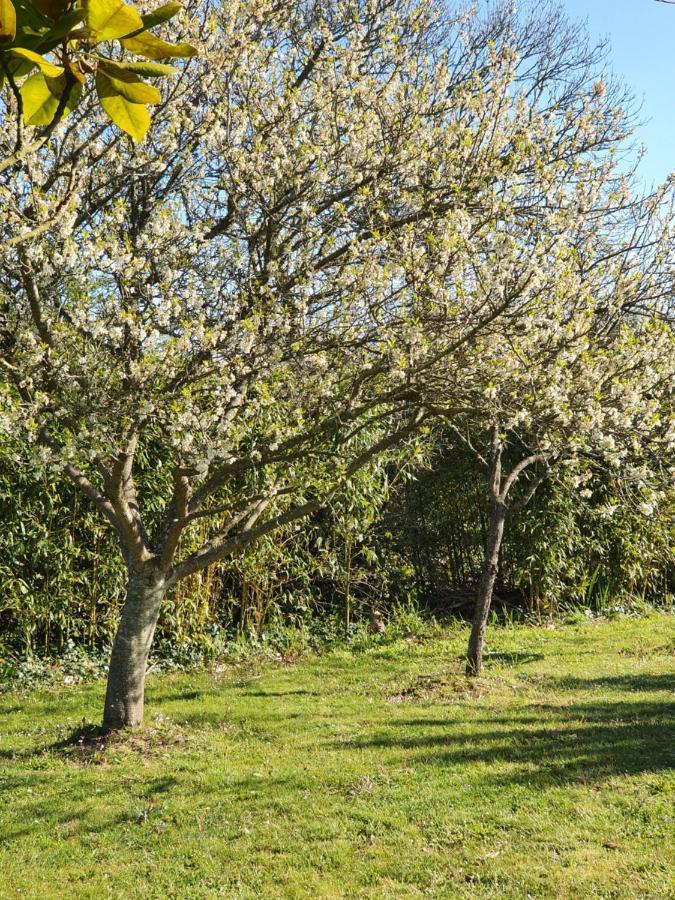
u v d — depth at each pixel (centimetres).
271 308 532
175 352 498
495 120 613
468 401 581
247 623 970
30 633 822
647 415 540
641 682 705
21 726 641
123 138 528
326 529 1020
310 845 403
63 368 479
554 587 1066
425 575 1193
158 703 701
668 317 654
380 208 548
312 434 554
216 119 553
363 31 627
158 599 609
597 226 656
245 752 555
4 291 530
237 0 548
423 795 456
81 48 86
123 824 441
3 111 434
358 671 821
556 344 547
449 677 747
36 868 390
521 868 366
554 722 588
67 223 439
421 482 1160
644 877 349
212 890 363
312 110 600
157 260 525
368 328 556
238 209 562
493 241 523
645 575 1130
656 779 457
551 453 593
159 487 855
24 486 785
